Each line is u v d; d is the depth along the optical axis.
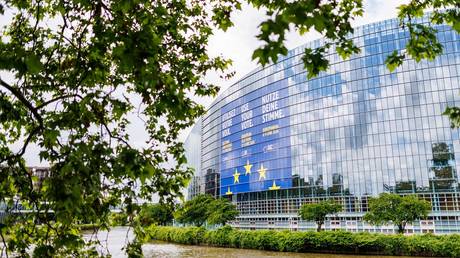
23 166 5.21
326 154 82.88
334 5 6.25
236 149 104.81
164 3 8.01
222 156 111.31
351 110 81.75
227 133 110.12
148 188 6.68
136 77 4.32
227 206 69.94
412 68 77.00
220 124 116.31
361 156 78.75
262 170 94.00
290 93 91.50
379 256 39.00
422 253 37.75
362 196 76.69
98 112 5.98
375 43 81.69
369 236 40.81
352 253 41.31
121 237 68.25
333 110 83.94
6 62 3.83
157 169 6.64
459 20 6.28
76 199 3.97
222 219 66.88
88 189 4.29
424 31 6.70
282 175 88.94
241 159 102.00
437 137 72.19
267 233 48.50
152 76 4.14
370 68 81.38
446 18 6.52
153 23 6.23
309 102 87.69
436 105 73.56
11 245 6.18
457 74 73.25
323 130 84.38
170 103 4.76
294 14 3.21
